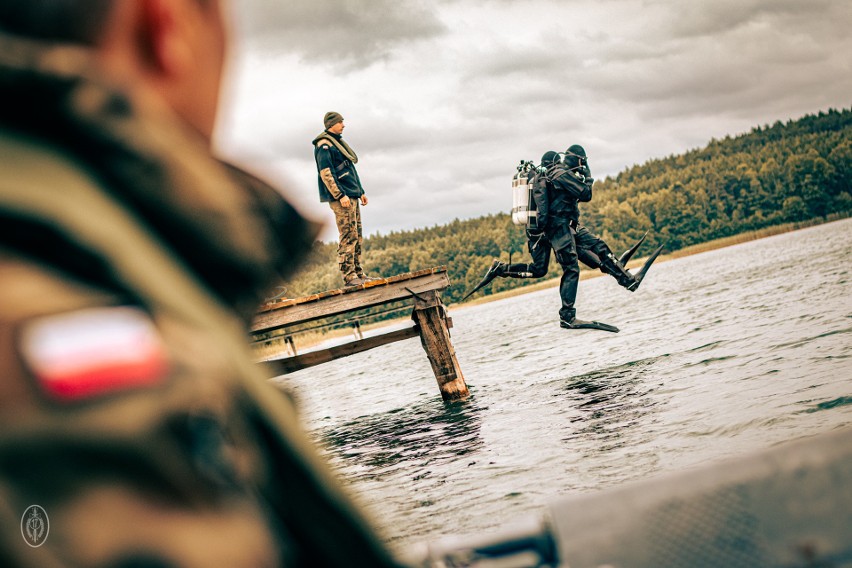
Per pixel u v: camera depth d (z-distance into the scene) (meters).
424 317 12.75
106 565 0.33
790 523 1.21
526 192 12.55
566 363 15.12
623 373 12.01
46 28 0.42
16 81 0.39
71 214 0.38
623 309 29.47
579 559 1.28
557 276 162.25
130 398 0.35
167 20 0.46
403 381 21.08
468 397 12.88
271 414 0.45
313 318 12.40
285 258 0.57
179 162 0.44
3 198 0.36
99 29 0.43
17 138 0.39
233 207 0.48
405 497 6.87
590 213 167.38
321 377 31.06
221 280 0.48
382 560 0.53
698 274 51.94
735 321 16.12
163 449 0.35
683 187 166.50
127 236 0.40
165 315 0.39
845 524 1.21
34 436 0.32
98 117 0.41
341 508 0.50
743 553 1.23
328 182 12.38
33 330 0.34
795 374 8.88
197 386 0.38
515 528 1.37
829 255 38.34
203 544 0.35
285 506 0.48
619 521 1.29
